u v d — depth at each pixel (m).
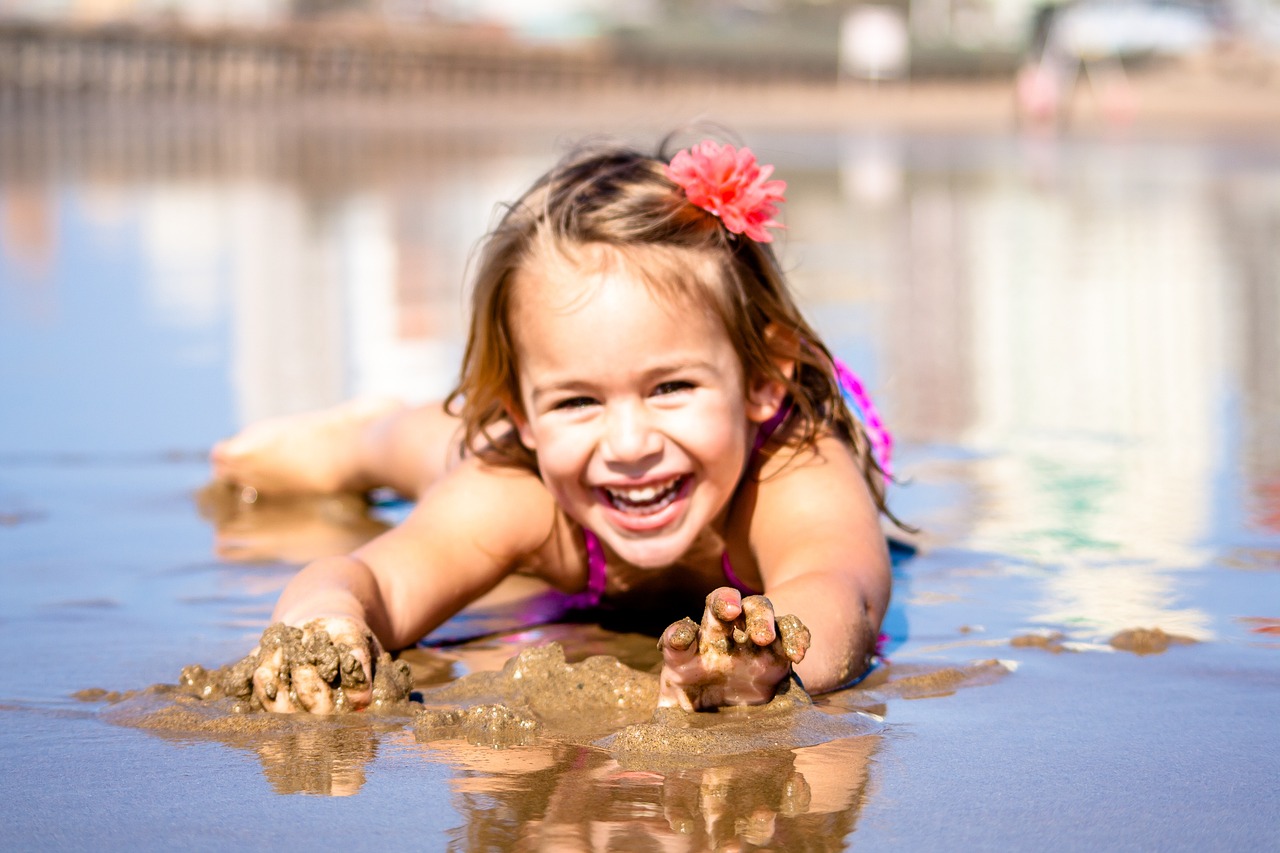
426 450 3.16
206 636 2.27
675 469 2.17
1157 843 1.42
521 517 2.42
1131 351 5.16
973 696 1.93
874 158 15.99
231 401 4.41
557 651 2.02
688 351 2.15
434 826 1.46
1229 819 1.48
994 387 4.55
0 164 13.91
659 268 2.13
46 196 11.05
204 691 1.94
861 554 2.23
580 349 2.13
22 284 6.96
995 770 1.62
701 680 1.81
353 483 3.41
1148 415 4.11
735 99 30.45
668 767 1.63
